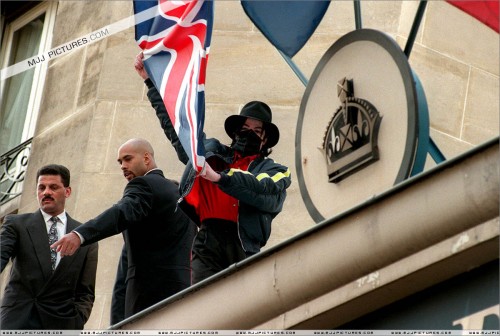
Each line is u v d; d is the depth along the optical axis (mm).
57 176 24469
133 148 23438
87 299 23922
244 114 22719
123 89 30391
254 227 22062
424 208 16844
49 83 32219
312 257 18000
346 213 17672
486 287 16375
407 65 18938
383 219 17250
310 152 20328
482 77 28875
